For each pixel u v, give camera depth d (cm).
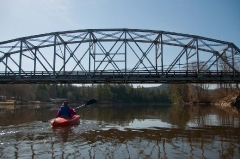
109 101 10638
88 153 926
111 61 2811
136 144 1077
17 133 1350
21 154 911
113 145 1055
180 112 3136
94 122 1891
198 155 894
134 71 2625
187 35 2803
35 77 2786
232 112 3017
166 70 2631
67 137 1238
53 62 2844
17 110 3797
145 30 2889
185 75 2611
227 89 5919
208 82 2844
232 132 1391
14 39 2962
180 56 2814
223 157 867
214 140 1155
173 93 7206
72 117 1823
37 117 2367
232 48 2723
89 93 10662
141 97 11550
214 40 2764
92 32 2945
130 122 1902
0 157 871
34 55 2950
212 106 4991
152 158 859
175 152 937
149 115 2625
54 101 9719
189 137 1241
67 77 2750
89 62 2789
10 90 7794
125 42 2895
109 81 2777
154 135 1298
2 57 2930
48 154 912
